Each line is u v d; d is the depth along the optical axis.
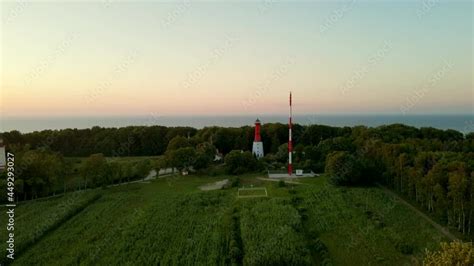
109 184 90.12
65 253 47.44
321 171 101.31
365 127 138.50
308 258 43.69
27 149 98.19
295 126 143.62
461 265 32.03
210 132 142.75
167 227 55.28
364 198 70.69
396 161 78.25
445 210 57.25
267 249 45.06
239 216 59.81
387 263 44.38
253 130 140.25
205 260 44.12
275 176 95.81
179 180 94.94
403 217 59.84
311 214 61.19
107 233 53.94
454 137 128.38
